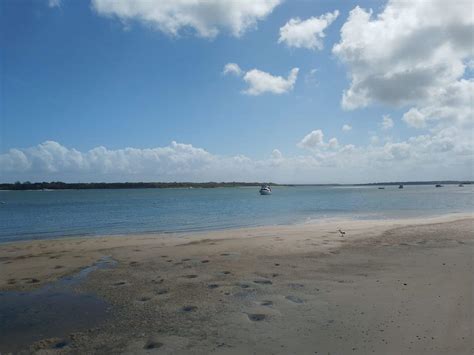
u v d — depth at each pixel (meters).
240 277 9.12
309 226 21.38
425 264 10.03
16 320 6.50
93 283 8.83
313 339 5.50
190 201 70.75
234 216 32.47
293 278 8.93
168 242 15.31
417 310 6.52
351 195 93.56
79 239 17.34
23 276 9.62
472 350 5.03
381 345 5.25
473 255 11.07
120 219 31.06
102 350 5.29
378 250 12.33
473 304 6.71
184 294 7.80
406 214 31.17
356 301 7.12
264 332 5.78
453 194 90.50
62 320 6.46
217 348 5.27
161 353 5.16
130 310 6.89
